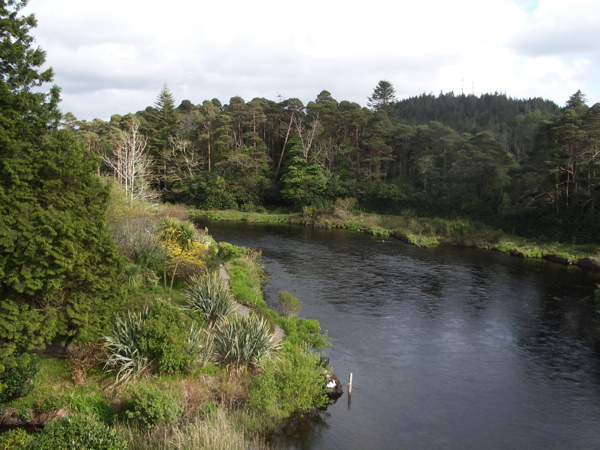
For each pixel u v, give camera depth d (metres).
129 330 13.12
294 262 33.72
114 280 13.45
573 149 40.75
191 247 22.75
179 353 12.80
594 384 15.22
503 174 50.81
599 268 32.69
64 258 11.43
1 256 10.79
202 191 69.19
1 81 11.38
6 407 11.16
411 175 65.81
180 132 73.56
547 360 17.12
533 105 120.69
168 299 17.61
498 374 15.85
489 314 22.41
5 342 11.12
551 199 43.62
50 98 12.73
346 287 26.78
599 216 38.72
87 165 13.26
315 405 12.84
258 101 77.06
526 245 40.72
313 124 69.62
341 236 48.84
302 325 18.36
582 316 22.25
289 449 10.89
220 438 10.21
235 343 13.88
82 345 13.16
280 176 74.75
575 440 11.97
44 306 11.91
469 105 133.12
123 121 66.44
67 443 8.45
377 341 18.55
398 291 26.20
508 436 12.05
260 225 57.00
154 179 68.38
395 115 81.25
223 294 17.67
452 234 45.78
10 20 12.04
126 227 20.22
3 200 10.89
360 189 63.12
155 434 10.39
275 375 12.83
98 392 11.80
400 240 46.62
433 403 13.70
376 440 11.58
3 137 10.92
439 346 18.27
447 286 27.61
